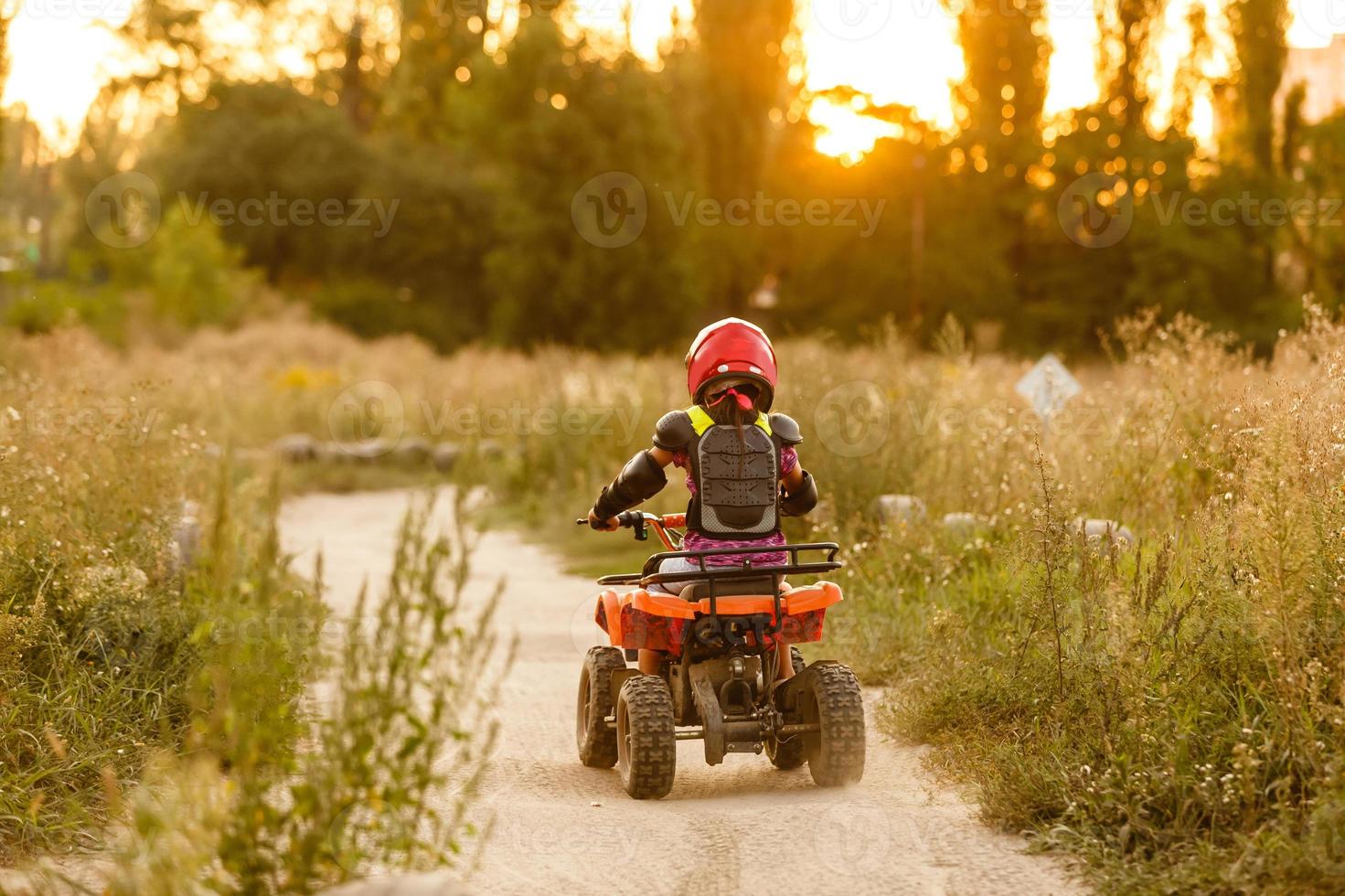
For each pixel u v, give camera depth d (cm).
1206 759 1530
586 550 4953
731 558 1853
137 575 2366
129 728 1916
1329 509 1720
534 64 18062
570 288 17200
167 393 5497
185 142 19750
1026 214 17988
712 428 1880
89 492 2689
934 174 19350
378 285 18338
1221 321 15425
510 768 2045
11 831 1562
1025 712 1984
